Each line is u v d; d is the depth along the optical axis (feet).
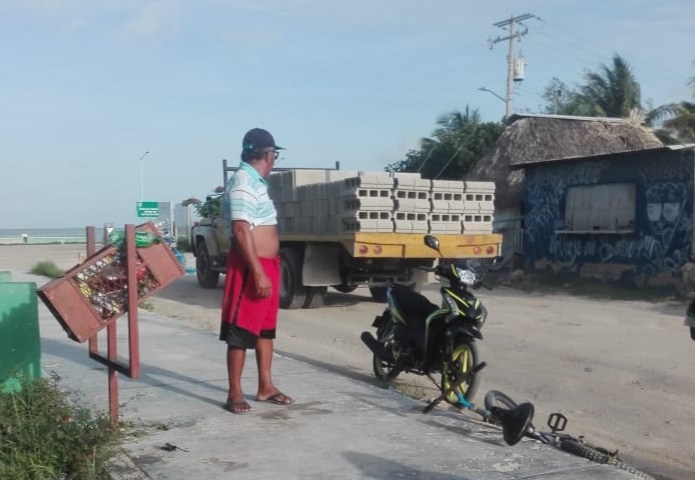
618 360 28.91
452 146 97.50
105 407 18.70
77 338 15.07
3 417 14.84
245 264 17.92
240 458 15.26
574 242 60.08
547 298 50.70
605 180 56.95
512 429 14.67
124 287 15.60
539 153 72.69
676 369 27.32
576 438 17.79
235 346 18.24
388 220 37.24
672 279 51.47
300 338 33.68
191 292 54.44
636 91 117.39
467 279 21.08
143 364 24.45
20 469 13.46
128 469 14.56
